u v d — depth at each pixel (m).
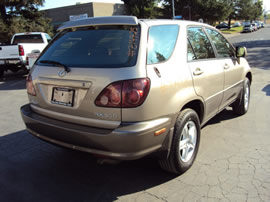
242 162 3.35
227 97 4.25
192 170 3.20
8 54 10.60
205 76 3.35
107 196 2.78
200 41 3.59
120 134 2.35
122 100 2.39
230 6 46.03
